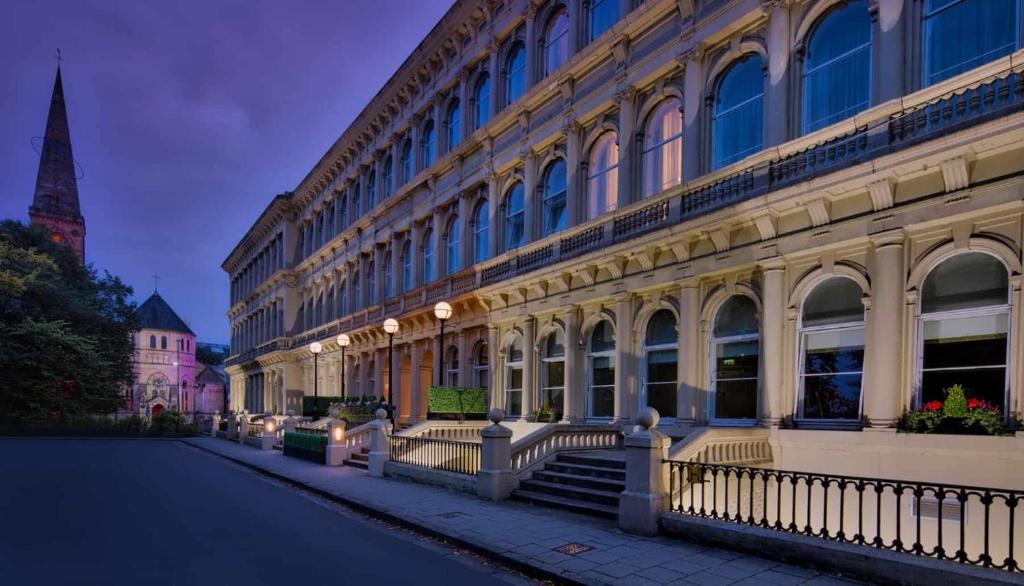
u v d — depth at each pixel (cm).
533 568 734
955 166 885
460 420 1841
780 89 1188
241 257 5569
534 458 1261
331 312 3588
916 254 959
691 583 669
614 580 681
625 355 1483
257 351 4644
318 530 989
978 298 896
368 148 3139
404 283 2762
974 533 839
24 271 4012
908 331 957
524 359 1839
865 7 1096
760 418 1163
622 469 1128
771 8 1214
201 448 2864
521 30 2041
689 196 1331
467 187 2241
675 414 1384
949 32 976
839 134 1048
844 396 1051
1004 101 845
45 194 7319
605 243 1539
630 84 1538
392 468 1590
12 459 2267
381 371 2856
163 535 939
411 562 795
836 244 1048
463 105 2300
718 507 992
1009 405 844
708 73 1368
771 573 698
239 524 1033
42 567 754
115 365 4531
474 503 1159
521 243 1989
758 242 1191
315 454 2038
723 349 1290
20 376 3766
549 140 1834
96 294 4709
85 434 3878
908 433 915
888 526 934
